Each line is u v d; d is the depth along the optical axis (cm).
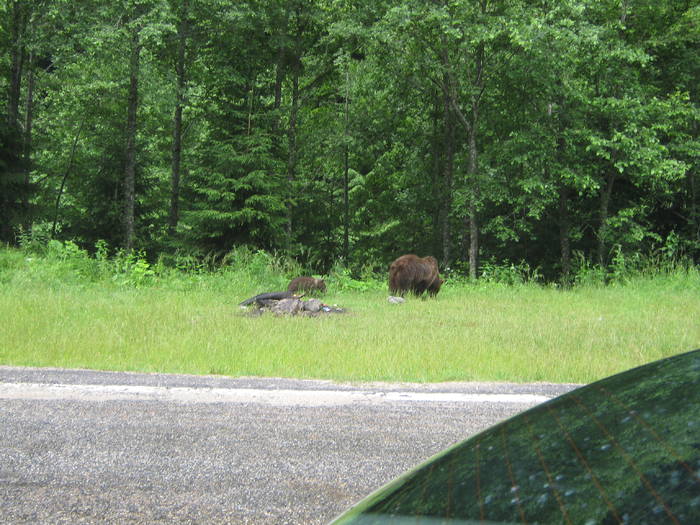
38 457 380
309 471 365
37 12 2309
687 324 1077
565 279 2130
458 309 1311
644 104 2211
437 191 2928
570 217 2638
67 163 3419
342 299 1493
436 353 752
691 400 120
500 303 1451
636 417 120
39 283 1420
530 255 2861
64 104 2927
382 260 3356
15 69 2686
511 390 566
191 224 2456
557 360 719
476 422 463
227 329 920
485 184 2298
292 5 2586
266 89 2966
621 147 2109
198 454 389
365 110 2925
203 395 530
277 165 2531
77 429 434
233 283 1587
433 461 132
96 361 686
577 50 2081
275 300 1257
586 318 1161
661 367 147
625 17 2269
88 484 343
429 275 1555
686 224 2586
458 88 2444
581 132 2178
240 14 2288
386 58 2420
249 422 455
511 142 2266
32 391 533
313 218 3362
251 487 342
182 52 2617
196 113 2833
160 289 1491
